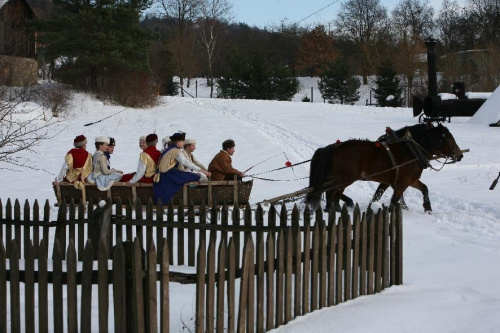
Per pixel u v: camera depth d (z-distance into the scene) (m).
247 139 26.25
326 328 5.82
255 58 65.38
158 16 71.06
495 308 6.49
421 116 34.66
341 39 88.62
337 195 12.65
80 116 34.12
